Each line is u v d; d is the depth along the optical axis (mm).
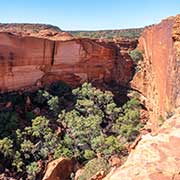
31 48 43969
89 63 49875
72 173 30844
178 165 7652
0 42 41031
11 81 42812
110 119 42625
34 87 45156
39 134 35406
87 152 32250
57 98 41625
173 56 26031
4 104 40250
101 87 50125
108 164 28375
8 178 30188
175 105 23125
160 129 9633
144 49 49188
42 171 31609
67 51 47469
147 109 43094
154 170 7500
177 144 8500
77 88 46156
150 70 42906
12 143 33344
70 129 37438
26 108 41000
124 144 33812
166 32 30781
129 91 49219
